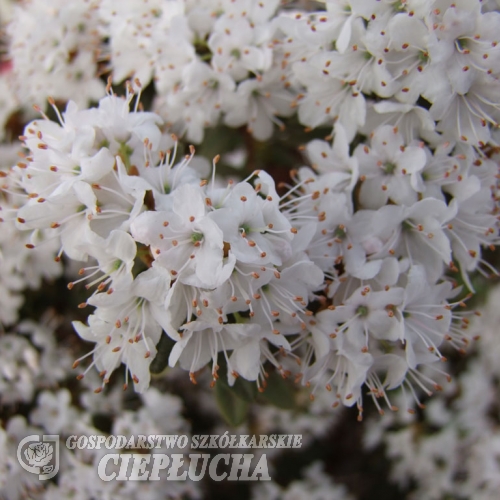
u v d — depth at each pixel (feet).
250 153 0.65
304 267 0.45
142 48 0.59
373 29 0.49
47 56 0.62
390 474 0.79
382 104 0.50
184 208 0.43
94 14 0.62
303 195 0.53
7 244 0.60
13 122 0.68
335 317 0.48
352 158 0.51
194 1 0.57
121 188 0.46
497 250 0.62
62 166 0.46
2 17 0.77
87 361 0.64
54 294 0.65
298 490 0.76
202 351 0.47
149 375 0.46
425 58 0.49
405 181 0.51
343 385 0.51
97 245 0.43
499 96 0.50
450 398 0.77
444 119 0.50
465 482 0.76
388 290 0.48
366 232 0.50
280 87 0.58
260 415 0.75
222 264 0.42
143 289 0.43
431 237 0.50
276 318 0.47
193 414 0.71
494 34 0.47
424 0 0.47
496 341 0.76
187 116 0.59
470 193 0.50
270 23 0.55
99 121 0.47
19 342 0.62
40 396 0.60
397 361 0.49
